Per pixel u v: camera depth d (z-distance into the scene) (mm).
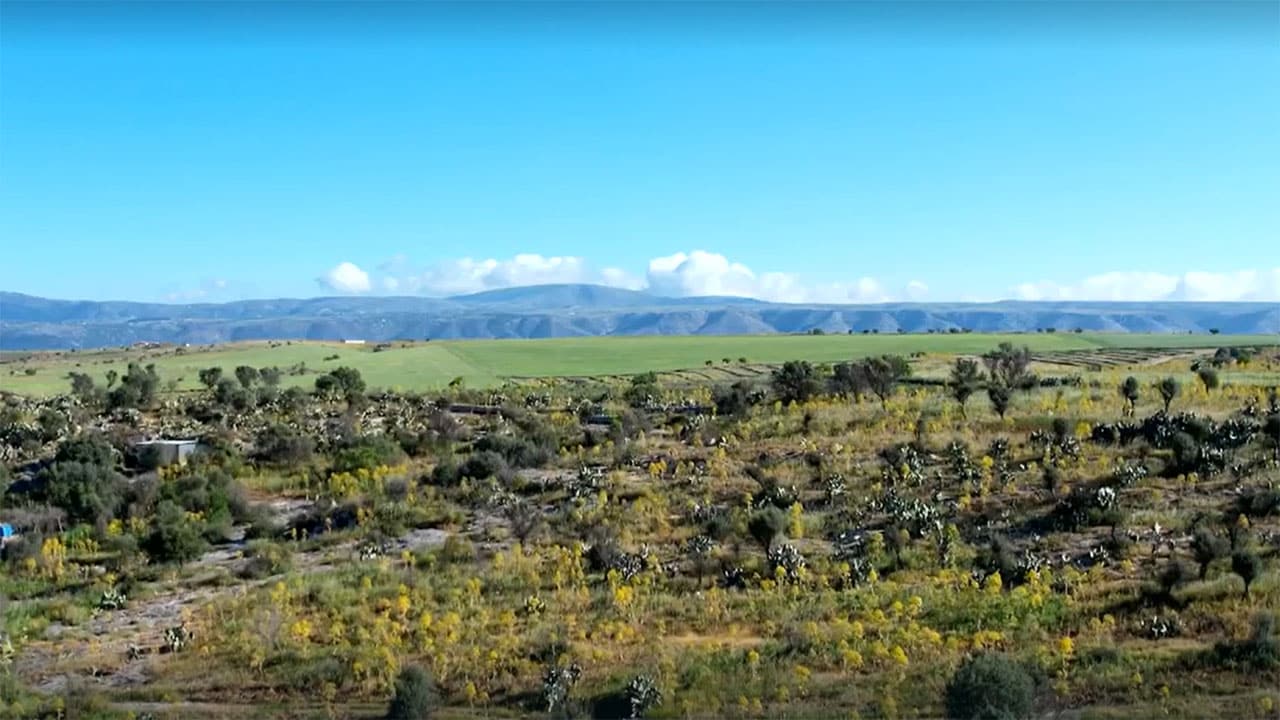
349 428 68875
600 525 41281
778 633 29516
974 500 40312
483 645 29547
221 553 43281
